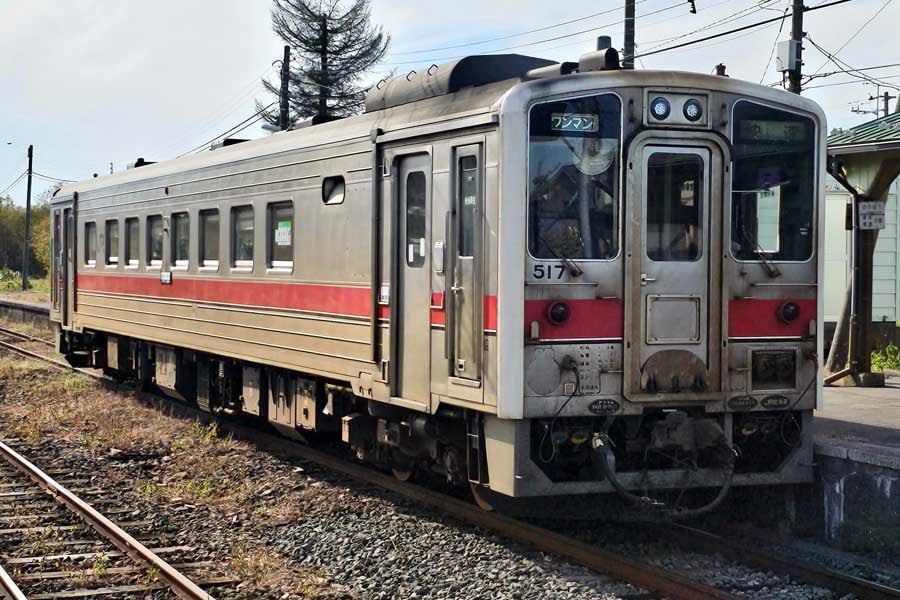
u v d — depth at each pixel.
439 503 8.10
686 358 7.00
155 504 8.42
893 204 19.84
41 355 21.02
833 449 7.39
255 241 10.41
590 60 7.17
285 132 10.32
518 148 6.64
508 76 7.77
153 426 12.13
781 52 14.86
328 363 9.02
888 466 6.97
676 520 7.76
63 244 16.84
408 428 8.20
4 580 6.22
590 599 5.99
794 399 7.36
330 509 8.20
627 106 6.87
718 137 7.05
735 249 7.18
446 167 7.30
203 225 11.76
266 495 8.73
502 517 7.57
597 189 6.85
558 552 6.86
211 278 11.46
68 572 6.56
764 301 7.25
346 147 8.65
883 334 18.41
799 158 7.39
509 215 6.63
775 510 7.84
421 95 7.96
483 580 6.36
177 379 13.18
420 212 7.69
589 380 6.80
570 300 6.75
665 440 6.89
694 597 5.88
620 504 7.18
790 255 7.37
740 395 7.17
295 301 9.60
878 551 7.06
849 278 13.18
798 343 7.38
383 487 8.88
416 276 7.72
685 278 7.02
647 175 6.93
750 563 6.73
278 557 6.98
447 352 7.24
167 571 6.41
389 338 8.02
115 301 14.59
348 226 8.62
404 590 6.20
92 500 8.56
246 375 11.27
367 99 8.72
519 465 6.73
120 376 15.99
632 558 6.86
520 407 6.62
